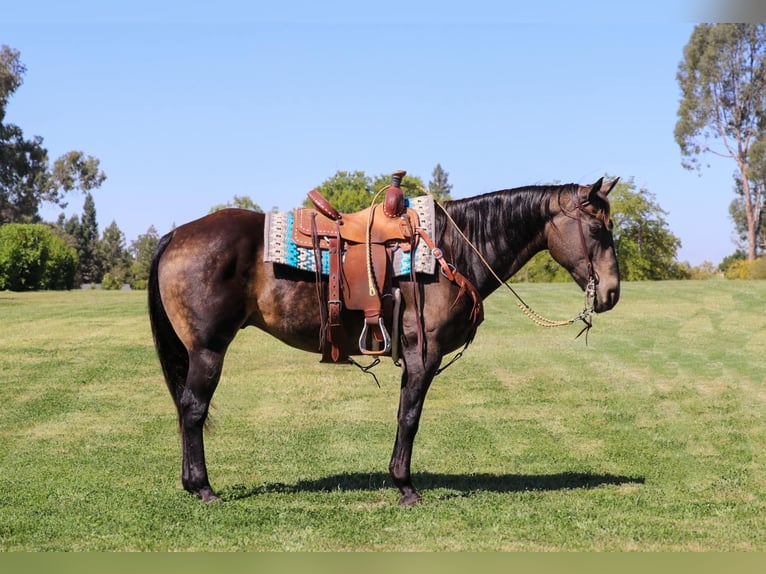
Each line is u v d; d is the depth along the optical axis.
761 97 52.81
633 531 5.06
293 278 5.50
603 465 7.13
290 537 4.90
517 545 4.78
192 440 5.60
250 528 5.07
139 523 5.16
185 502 5.64
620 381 11.41
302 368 12.71
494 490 6.18
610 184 5.88
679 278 47.41
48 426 8.72
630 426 8.75
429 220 5.65
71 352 14.22
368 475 6.64
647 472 6.88
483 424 8.85
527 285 28.33
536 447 7.80
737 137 53.84
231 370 12.51
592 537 4.95
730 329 16.73
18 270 36.25
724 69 52.94
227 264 5.46
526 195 5.86
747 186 53.34
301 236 5.50
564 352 14.04
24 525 5.13
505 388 10.95
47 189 52.78
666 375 11.87
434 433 8.40
